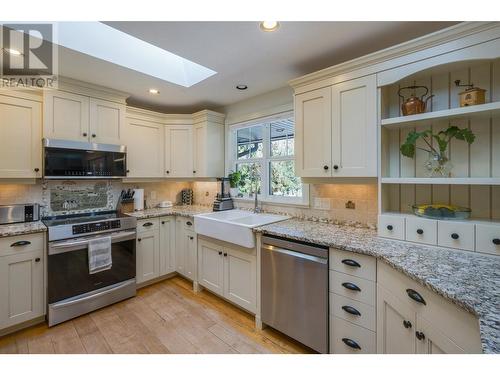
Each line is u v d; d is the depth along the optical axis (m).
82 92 2.57
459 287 1.00
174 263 3.16
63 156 2.41
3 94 2.18
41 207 2.61
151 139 3.26
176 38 1.78
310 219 2.48
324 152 2.02
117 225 2.58
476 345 0.86
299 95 2.18
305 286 1.79
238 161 3.37
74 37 1.90
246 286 2.24
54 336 2.01
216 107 3.53
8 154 2.20
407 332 1.23
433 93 1.75
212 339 2.00
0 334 1.99
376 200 2.06
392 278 1.35
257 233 2.12
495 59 1.36
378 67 1.73
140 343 1.94
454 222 1.46
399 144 1.90
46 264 2.17
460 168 1.65
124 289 2.61
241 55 2.03
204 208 3.48
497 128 1.53
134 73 2.36
